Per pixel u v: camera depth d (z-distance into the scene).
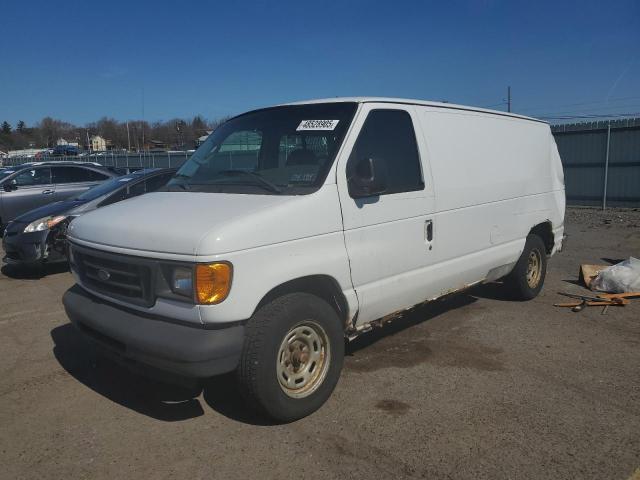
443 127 5.03
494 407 3.98
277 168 4.22
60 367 4.86
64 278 8.37
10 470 3.30
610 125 17.34
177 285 3.36
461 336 5.49
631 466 3.24
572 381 4.42
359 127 4.22
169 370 3.38
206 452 3.45
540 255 6.71
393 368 4.69
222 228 3.33
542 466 3.25
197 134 39.94
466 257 5.25
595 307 6.46
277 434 3.64
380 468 3.25
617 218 14.88
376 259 4.23
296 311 3.64
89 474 3.25
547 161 6.71
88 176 14.27
